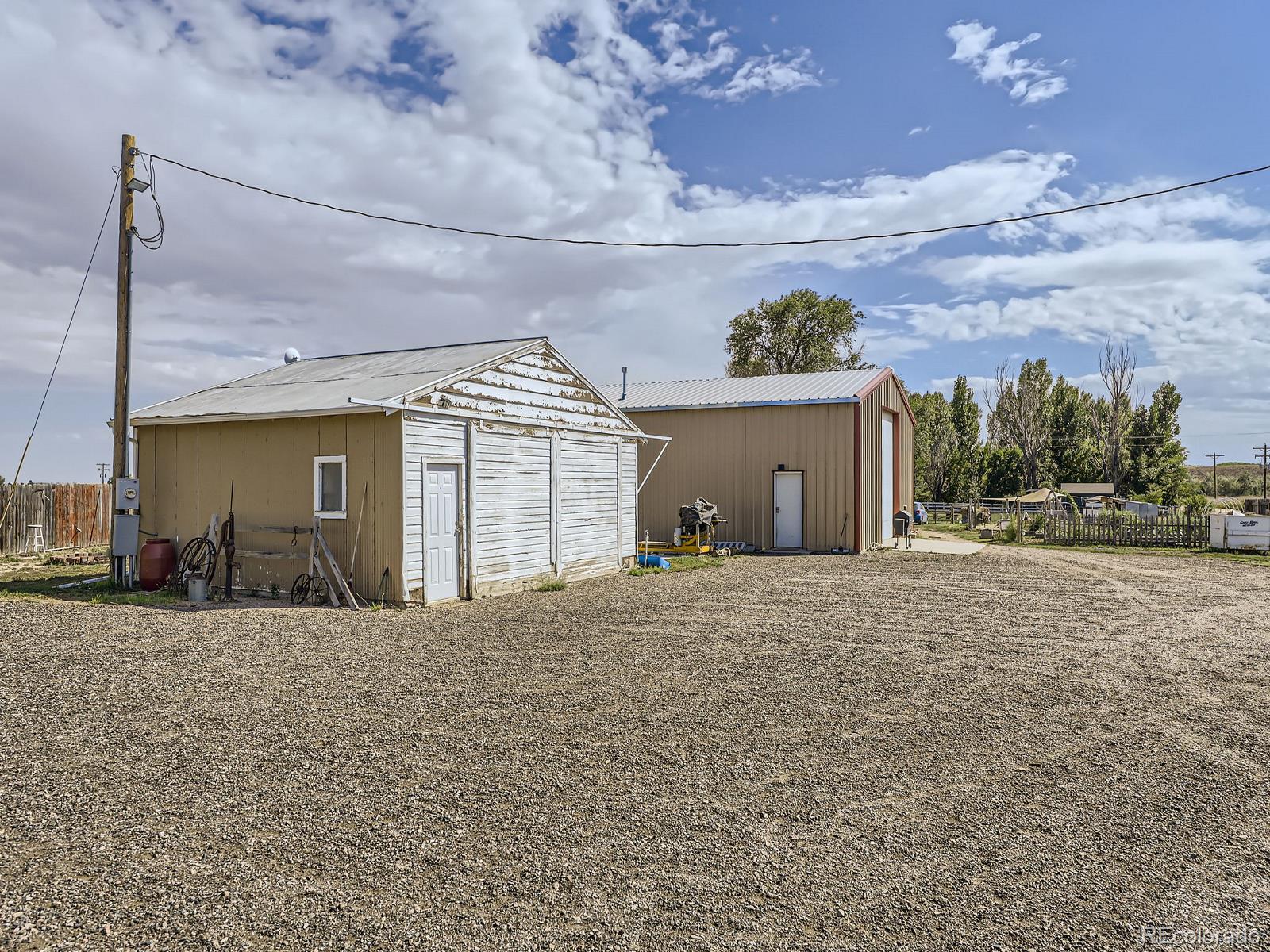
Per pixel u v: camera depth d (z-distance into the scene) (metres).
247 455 12.31
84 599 11.43
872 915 3.26
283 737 5.39
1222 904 3.37
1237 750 5.29
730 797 4.45
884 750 5.25
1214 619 10.46
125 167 12.91
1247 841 3.96
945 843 3.91
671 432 22.44
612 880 3.51
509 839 3.90
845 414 20.39
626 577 15.34
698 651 8.27
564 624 9.87
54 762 4.88
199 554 12.43
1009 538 25.48
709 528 20.31
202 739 5.32
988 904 3.36
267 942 3.02
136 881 3.46
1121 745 5.39
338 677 7.05
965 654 8.20
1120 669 7.57
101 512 21.33
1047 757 5.16
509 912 3.24
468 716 5.93
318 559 11.56
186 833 3.93
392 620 10.05
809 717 5.96
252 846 3.80
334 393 12.25
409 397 11.02
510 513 13.12
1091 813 4.28
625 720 5.87
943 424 48.53
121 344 12.92
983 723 5.86
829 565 17.52
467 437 12.19
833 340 47.72
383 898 3.35
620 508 16.42
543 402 14.05
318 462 11.65
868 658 7.95
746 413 21.52
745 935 3.10
